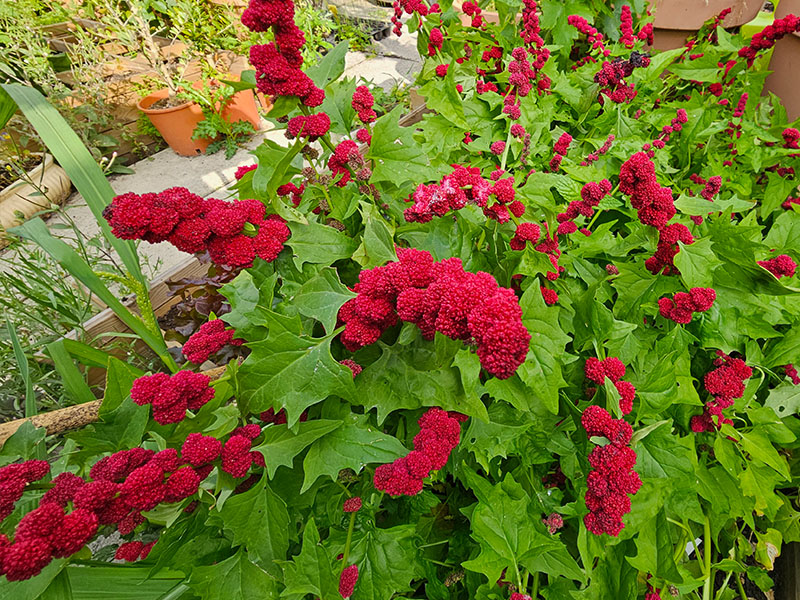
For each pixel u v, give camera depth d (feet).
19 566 2.12
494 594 4.25
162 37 19.10
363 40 21.75
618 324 4.27
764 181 7.01
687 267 3.99
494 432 4.33
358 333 3.21
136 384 2.95
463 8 7.32
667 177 6.19
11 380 6.89
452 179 3.70
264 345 3.23
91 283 5.05
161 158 17.80
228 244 3.40
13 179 14.23
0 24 14.16
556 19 7.77
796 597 5.63
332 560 4.21
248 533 3.71
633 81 7.00
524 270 4.02
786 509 5.83
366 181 4.32
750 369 4.66
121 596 3.63
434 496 4.87
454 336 2.49
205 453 2.99
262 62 3.33
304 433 3.55
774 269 4.46
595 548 4.17
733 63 6.82
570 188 5.03
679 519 4.93
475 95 6.43
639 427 4.60
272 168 4.13
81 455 3.17
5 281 7.23
